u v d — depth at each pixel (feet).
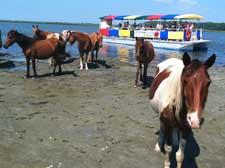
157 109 22.66
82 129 30.81
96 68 67.05
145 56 48.08
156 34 136.67
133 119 34.27
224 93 48.42
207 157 25.89
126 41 147.54
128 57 93.56
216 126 33.17
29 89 46.39
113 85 50.72
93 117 34.47
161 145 26.48
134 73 63.05
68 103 39.60
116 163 24.21
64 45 56.95
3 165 23.18
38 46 53.78
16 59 77.82
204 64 16.76
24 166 23.20
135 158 25.07
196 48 132.05
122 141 28.22
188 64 17.24
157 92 22.02
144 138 29.07
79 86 49.24
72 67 66.59
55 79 54.13
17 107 37.35
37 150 25.88
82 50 63.57
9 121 32.40
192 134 30.53
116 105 39.37
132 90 47.70
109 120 33.71
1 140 27.55
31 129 30.42
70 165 23.62
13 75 56.59
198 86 16.06
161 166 23.98
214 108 39.78
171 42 128.88
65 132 29.94
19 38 53.16
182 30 131.54
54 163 23.82
